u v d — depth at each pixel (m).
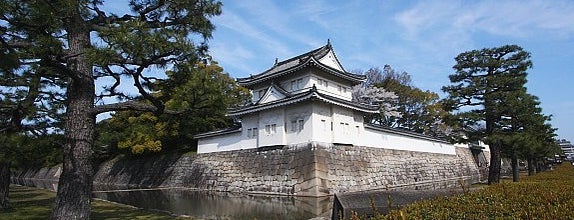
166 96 10.38
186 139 35.22
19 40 7.82
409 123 48.28
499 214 5.25
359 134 27.20
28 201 18.62
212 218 13.69
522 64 24.78
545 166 51.88
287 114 25.52
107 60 7.58
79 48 9.29
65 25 8.64
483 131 26.42
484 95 25.05
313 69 26.73
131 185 35.94
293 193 22.77
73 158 9.01
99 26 9.68
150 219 12.47
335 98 24.64
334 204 9.01
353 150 25.89
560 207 5.46
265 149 26.03
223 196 23.25
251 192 25.33
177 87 10.02
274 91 26.58
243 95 35.97
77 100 9.30
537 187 8.62
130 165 37.94
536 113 24.55
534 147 24.95
